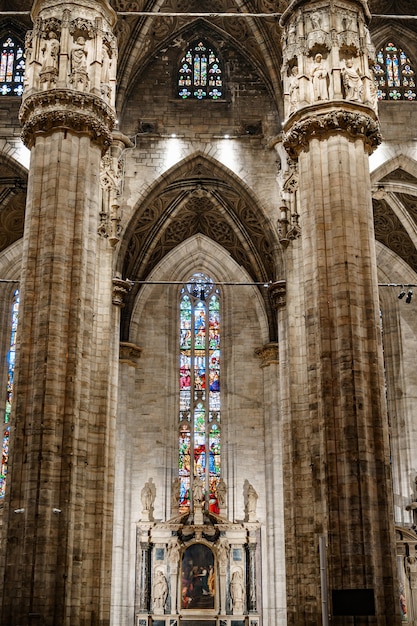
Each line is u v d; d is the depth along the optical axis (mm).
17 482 22328
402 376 42656
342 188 24766
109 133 26062
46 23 26312
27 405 22969
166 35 38344
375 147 26156
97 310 31328
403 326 43438
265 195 37156
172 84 38312
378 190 39219
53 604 21375
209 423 42969
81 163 25094
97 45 26328
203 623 38625
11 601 21406
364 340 23766
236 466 41812
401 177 38750
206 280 45188
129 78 37281
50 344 23109
